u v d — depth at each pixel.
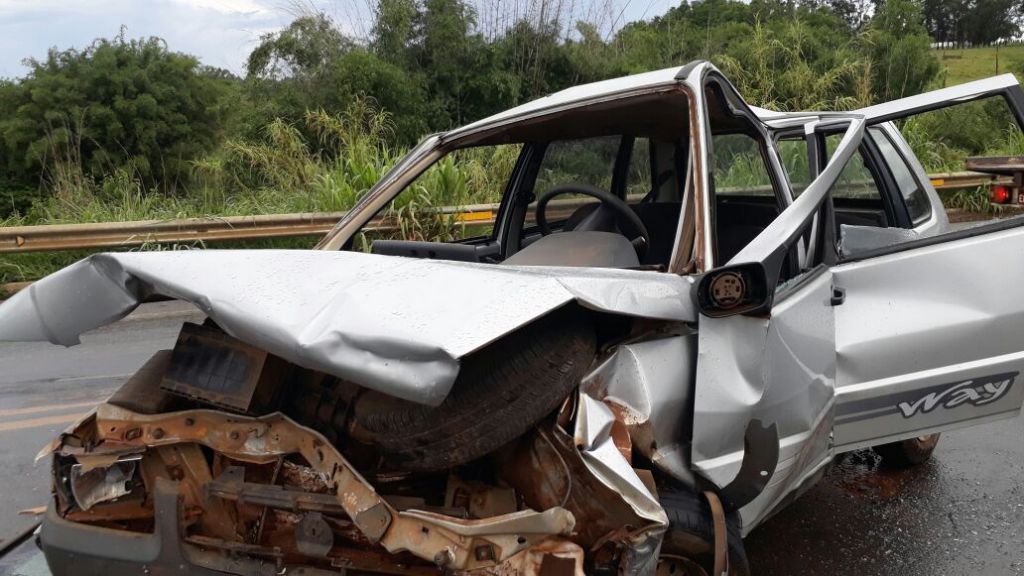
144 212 10.33
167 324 7.92
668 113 3.39
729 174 3.76
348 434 2.50
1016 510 4.11
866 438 3.40
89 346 7.18
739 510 2.74
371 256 2.64
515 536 2.06
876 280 3.43
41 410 5.52
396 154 11.54
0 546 3.61
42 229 8.45
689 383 2.62
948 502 4.21
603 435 2.24
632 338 2.57
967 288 3.47
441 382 1.99
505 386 2.30
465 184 8.23
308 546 2.27
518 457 2.38
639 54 16.58
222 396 2.43
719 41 16.62
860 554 3.71
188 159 16.31
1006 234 3.59
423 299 2.25
